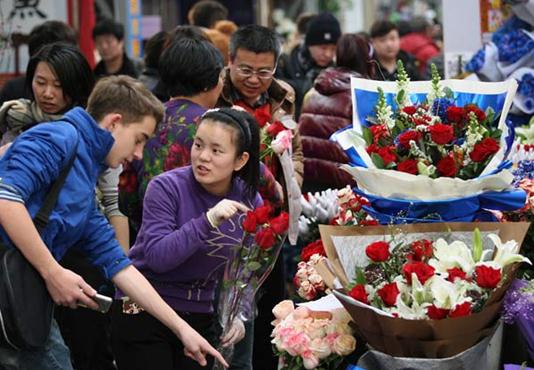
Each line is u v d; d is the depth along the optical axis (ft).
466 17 38.81
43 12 41.42
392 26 50.52
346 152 20.80
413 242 19.30
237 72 29.66
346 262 19.45
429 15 106.01
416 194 19.65
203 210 23.08
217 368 22.45
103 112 21.09
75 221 20.22
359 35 37.35
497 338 20.13
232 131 22.67
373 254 18.70
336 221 21.98
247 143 22.93
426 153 19.77
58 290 19.58
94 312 29.19
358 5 110.73
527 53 33.73
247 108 30.14
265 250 22.00
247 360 25.59
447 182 19.22
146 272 23.16
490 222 19.70
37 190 19.77
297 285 23.31
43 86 28.25
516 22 35.17
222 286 22.62
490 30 38.70
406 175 19.27
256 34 29.35
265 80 29.66
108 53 47.06
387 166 19.65
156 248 22.26
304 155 37.68
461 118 20.03
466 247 19.03
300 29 62.64
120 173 27.86
